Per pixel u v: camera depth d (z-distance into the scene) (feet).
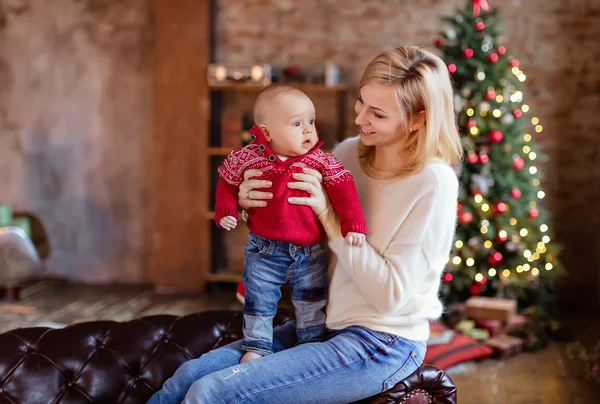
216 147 20.92
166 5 20.33
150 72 21.07
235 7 20.71
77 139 21.59
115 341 7.85
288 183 6.59
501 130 16.56
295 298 6.98
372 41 20.24
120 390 7.61
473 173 16.48
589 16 19.15
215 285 20.90
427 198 6.49
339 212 6.58
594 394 13.16
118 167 21.56
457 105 16.07
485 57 16.56
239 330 8.20
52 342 7.71
